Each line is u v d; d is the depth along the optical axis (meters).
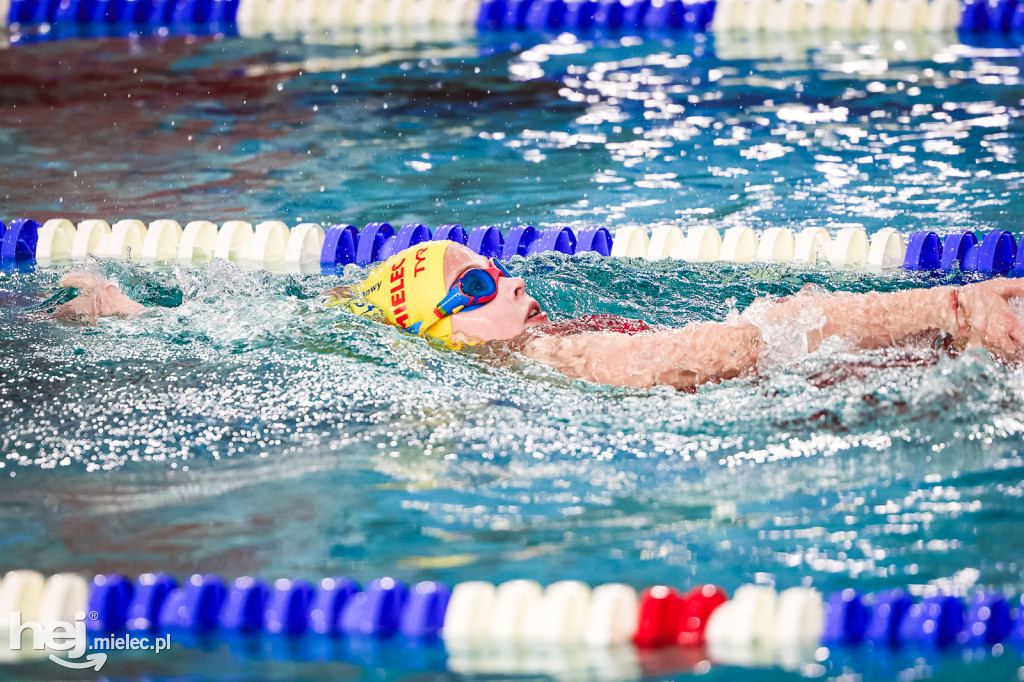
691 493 5.76
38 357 7.79
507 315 7.54
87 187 13.27
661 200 12.51
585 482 5.95
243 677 4.38
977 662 4.33
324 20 22.23
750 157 13.82
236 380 7.33
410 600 4.82
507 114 15.92
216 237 11.61
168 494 5.93
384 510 5.67
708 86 16.91
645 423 6.57
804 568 4.95
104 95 17.19
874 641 4.54
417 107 16.27
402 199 12.74
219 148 14.68
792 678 4.23
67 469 6.25
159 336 8.18
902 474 5.84
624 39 20.08
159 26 21.89
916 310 6.62
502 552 5.20
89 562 5.21
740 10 20.64
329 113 16.08
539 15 21.33
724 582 4.87
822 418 6.45
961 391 6.42
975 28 19.78
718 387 6.81
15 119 16.08
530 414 6.76
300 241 11.33
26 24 22.41
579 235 11.18
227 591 4.93
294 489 5.96
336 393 7.09
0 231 11.69
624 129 15.09
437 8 21.88
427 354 7.43
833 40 19.47
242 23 22.08
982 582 4.74
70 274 9.17
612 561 5.09
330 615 4.81
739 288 9.27
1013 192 12.10
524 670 4.37
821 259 10.71
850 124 14.84
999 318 6.45
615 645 4.59
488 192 12.89
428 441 6.50
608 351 7.11
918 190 12.35
